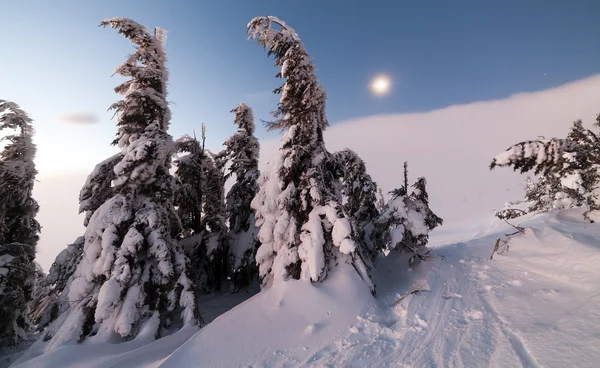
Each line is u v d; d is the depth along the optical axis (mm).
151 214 11094
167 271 10328
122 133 12977
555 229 11453
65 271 14438
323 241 10047
